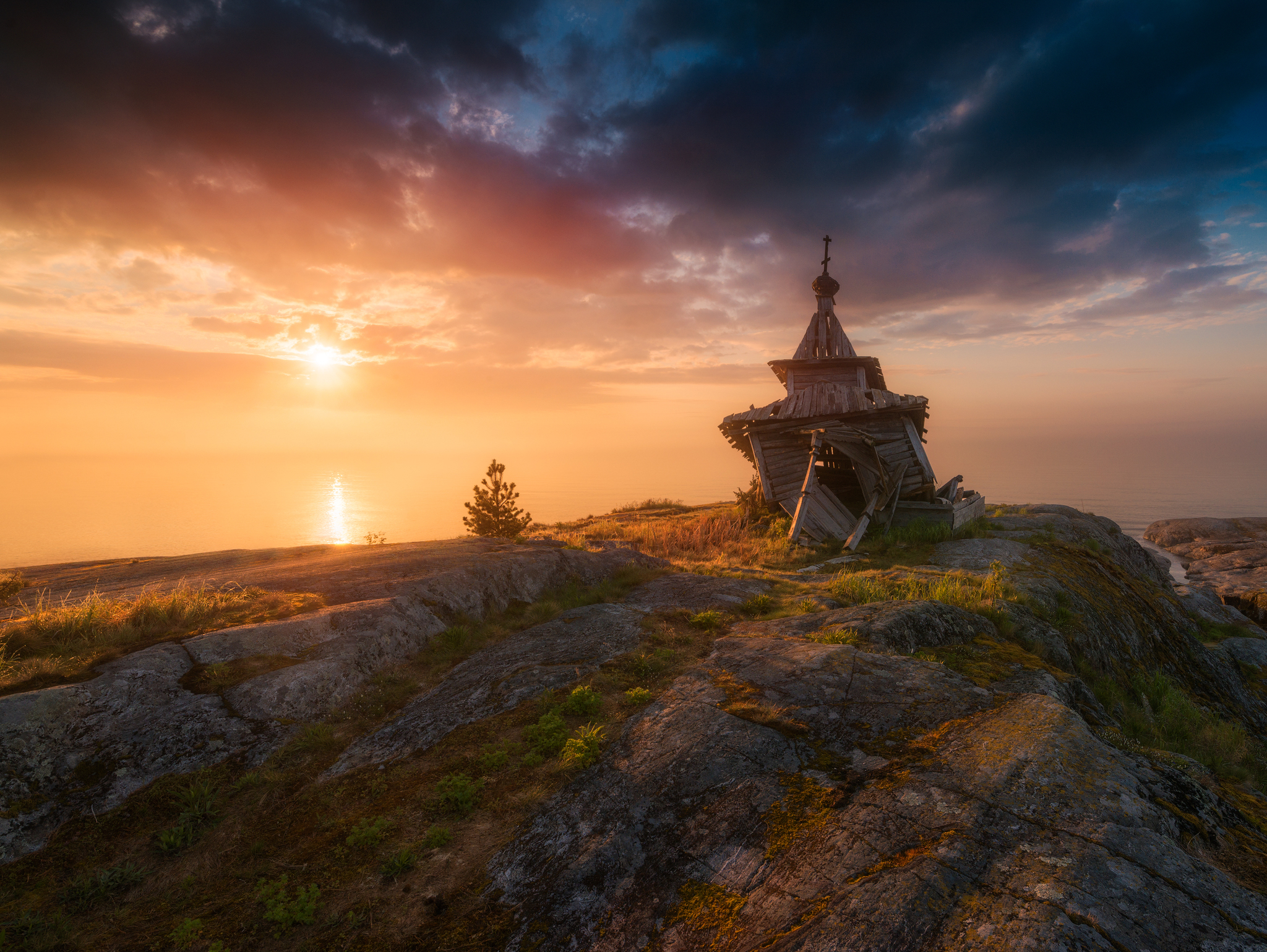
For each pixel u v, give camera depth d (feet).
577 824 16.17
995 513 91.50
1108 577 57.00
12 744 17.06
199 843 16.26
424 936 13.01
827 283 91.76
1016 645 30.66
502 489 66.08
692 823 15.71
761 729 19.70
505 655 28.45
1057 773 15.47
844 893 12.34
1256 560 200.54
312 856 15.70
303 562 41.09
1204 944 10.19
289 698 22.06
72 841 15.72
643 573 45.85
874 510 70.13
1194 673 48.37
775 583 44.19
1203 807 15.35
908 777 16.16
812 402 81.25
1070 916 10.77
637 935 12.64
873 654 24.88
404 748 20.59
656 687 24.48
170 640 24.66
